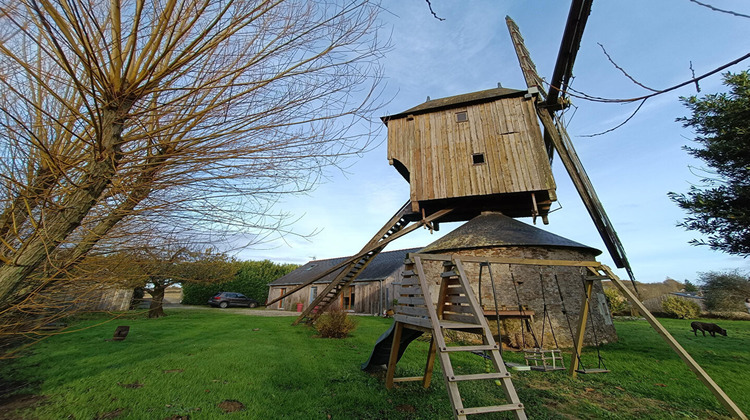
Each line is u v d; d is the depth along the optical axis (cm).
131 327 1267
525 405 523
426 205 1341
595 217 1181
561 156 1185
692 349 966
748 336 1240
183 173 305
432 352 577
